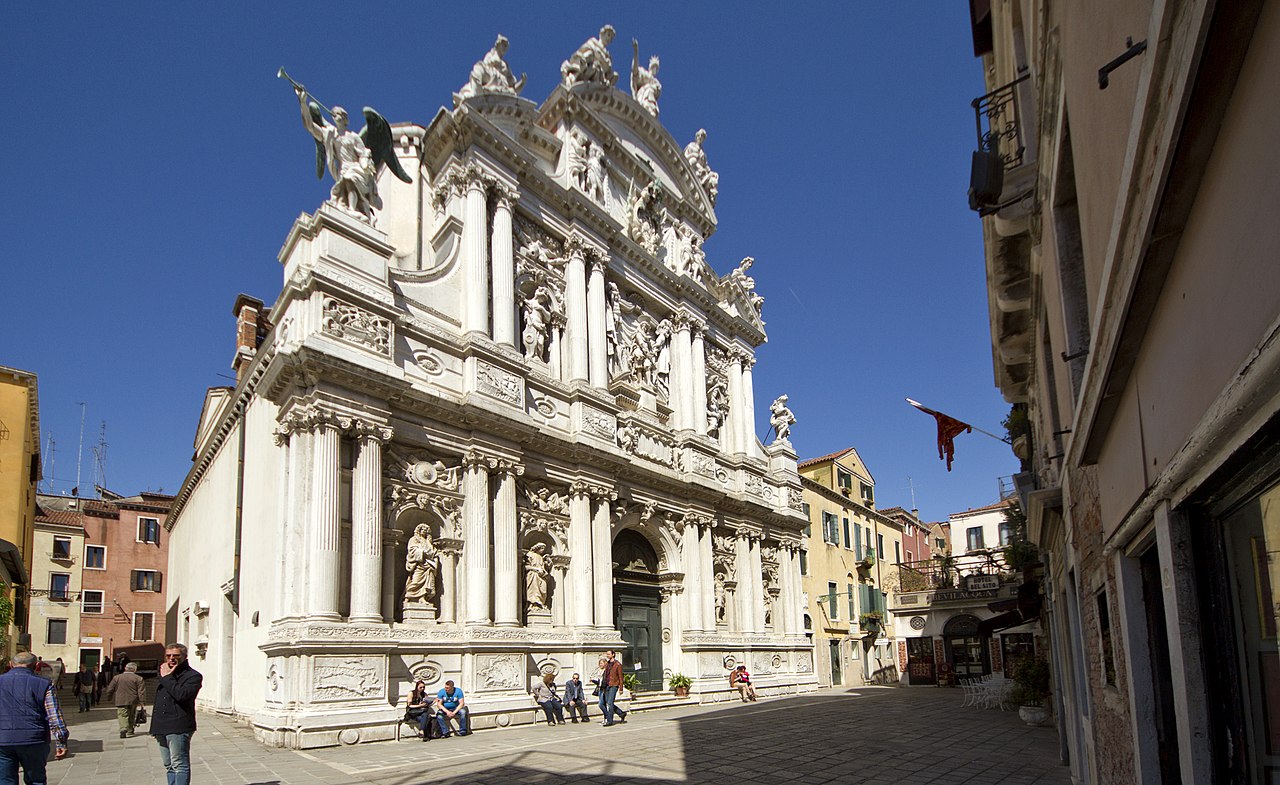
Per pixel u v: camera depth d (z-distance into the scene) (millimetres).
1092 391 5750
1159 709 5523
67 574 45406
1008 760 15500
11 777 8617
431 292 23203
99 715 26938
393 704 18734
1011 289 12859
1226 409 2734
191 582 32969
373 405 19953
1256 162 2410
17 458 29750
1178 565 4070
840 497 48906
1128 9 3830
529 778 13055
